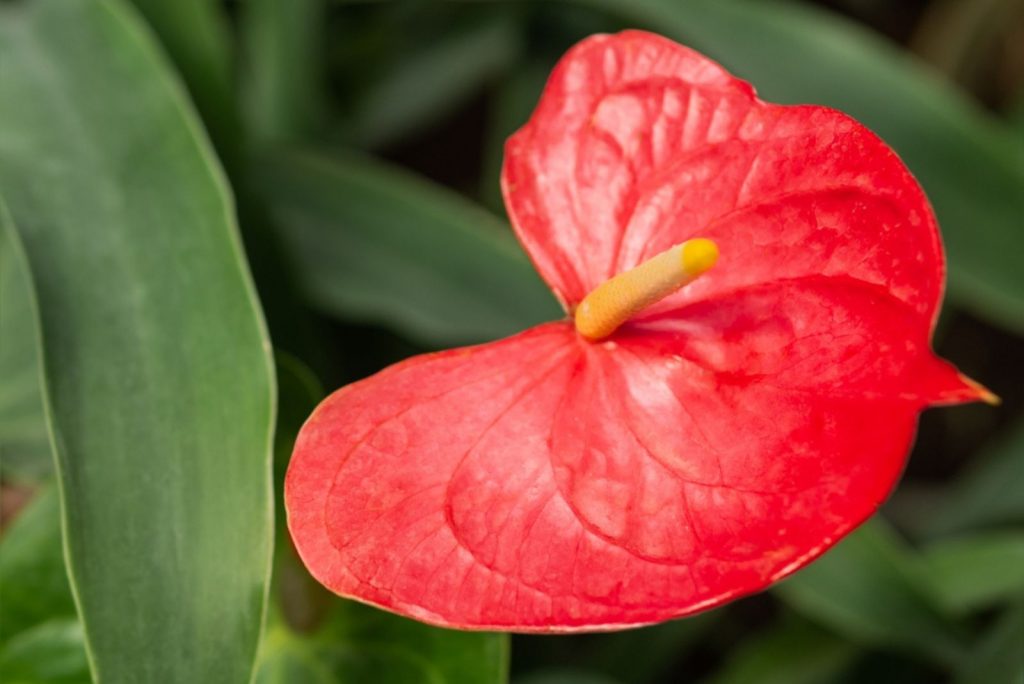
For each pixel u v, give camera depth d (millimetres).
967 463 1188
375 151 1127
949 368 638
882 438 635
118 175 719
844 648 845
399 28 1089
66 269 702
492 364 660
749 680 844
